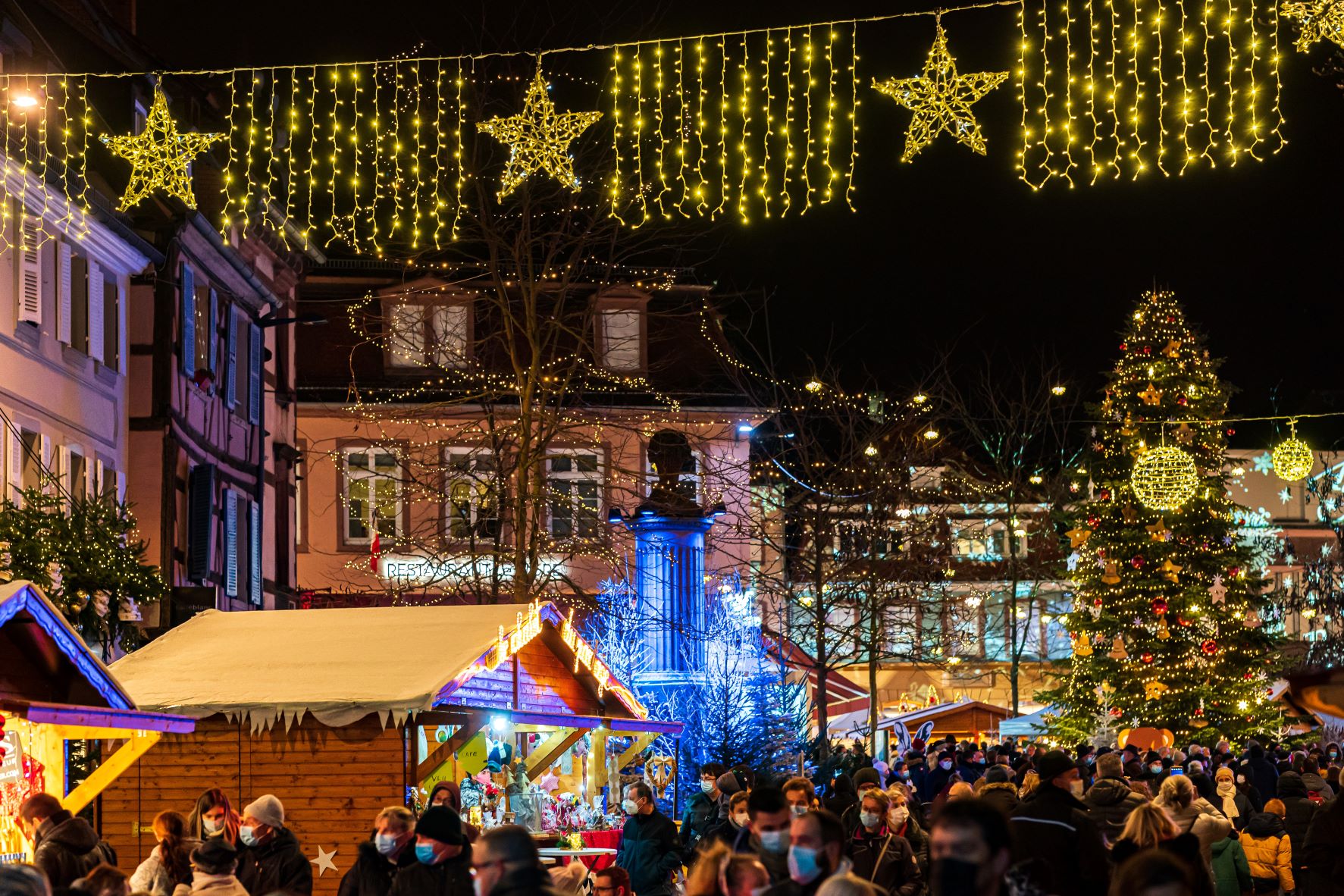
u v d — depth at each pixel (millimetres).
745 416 43688
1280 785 17766
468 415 41844
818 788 25016
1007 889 6008
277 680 16719
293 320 35969
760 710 31156
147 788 16859
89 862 10461
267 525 36156
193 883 10102
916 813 21359
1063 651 55094
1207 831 13477
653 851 14406
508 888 6031
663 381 43812
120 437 28156
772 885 7145
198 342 30906
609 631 31812
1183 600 37562
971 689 54094
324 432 42344
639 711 20750
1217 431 38594
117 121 29062
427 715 16688
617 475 42125
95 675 13695
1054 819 8703
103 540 20156
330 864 16406
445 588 36125
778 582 38000
